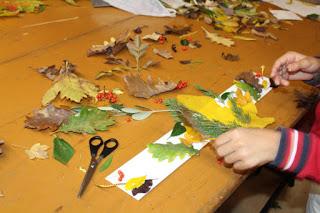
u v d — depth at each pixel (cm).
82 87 80
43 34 100
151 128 73
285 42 115
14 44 94
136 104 79
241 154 63
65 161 63
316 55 110
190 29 113
